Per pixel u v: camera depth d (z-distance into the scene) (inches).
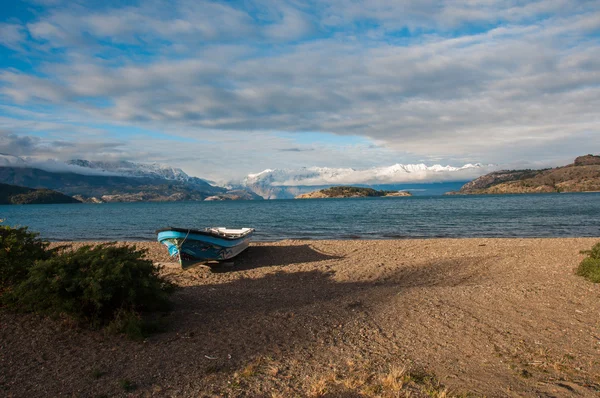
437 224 1526.8
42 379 203.3
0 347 237.5
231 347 254.7
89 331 271.9
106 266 284.7
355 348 253.9
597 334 268.2
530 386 194.7
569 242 857.5
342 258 698.8
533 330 280.7
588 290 394.3
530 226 1403.8
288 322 306.8
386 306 352.8
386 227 1453.0
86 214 3006.9
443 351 246.8
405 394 187.5
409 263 617.9
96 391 192.5
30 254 322.0
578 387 191.2
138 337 261.9
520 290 400.2
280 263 671.8
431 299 373.1
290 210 3120.1
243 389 196.2
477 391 190.2
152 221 2047.2
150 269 316.2
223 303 375.6
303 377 210.2
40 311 272.7
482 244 845.8
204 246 615.2
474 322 302.4
